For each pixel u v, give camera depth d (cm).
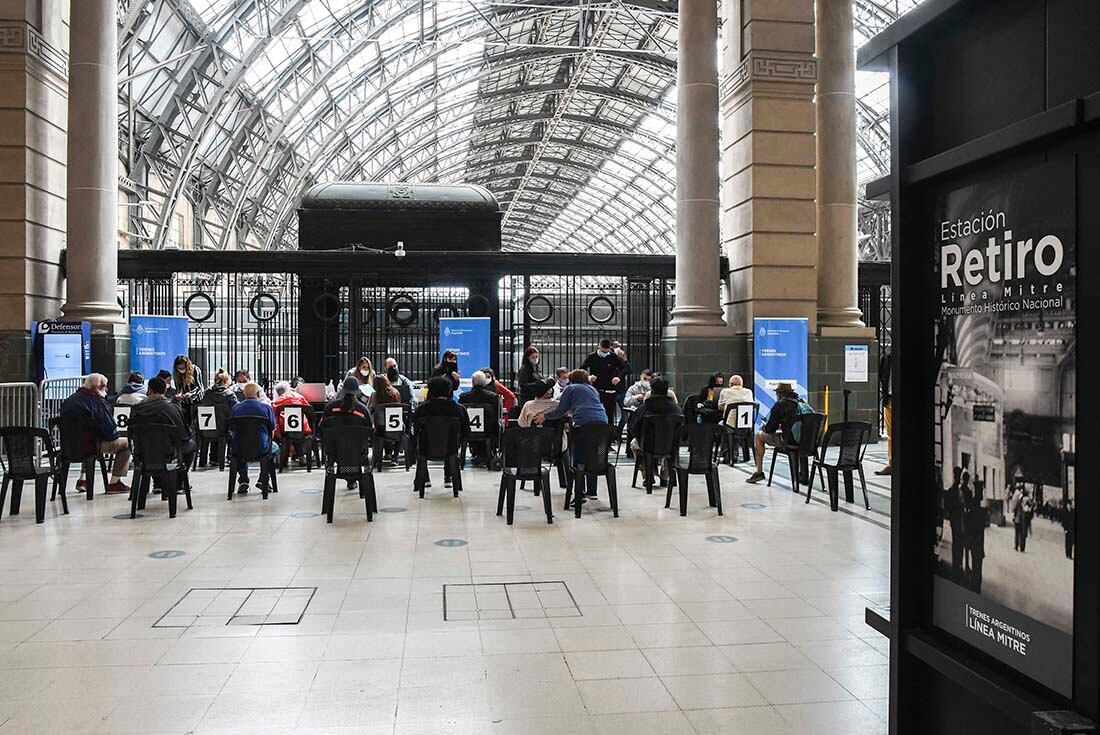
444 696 383
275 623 487
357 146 3841
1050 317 186
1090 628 175
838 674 412
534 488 918
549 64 3912
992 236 204
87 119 1265
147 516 803
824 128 1470
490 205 1484
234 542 695
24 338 1234
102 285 1280
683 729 351
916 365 235
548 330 1752
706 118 1372
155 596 542
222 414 1080
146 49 2067
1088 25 176
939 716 231
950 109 222
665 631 475
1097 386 172
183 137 2483
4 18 1230
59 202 1337
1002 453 202
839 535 727
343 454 778
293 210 3594
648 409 865
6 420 1019
